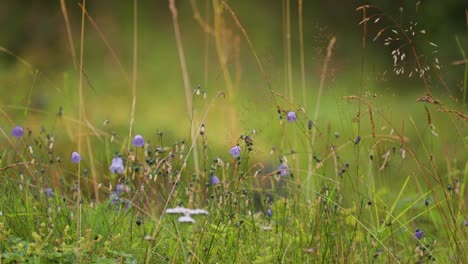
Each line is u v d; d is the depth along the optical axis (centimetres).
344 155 1195
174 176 916
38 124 1416
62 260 768
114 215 872
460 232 914
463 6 2431
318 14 3061
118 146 1235
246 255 861
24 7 3111
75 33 3077
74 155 819
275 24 3170
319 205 877
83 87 2222
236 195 895
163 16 3191
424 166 945
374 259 861
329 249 876
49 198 884
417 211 1084
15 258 757
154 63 2802
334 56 1069
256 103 1109
